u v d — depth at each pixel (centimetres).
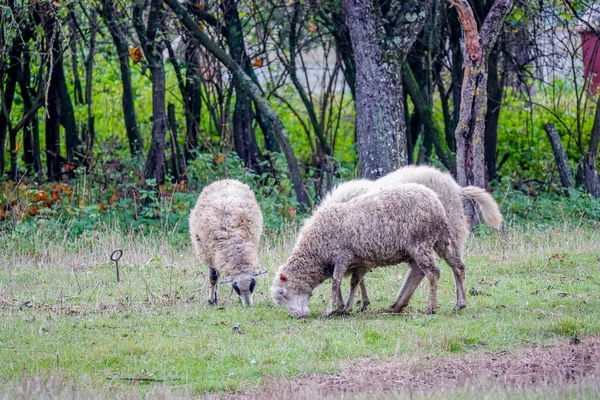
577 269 4312
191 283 4153
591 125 7938
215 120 7062
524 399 2252
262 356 2898
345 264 3441
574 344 2961
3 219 5678
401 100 5447
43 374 2708
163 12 5934
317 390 2522
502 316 3353
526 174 7794
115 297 3881
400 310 3553
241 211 3788
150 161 6016
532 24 7244
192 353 2966
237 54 6581
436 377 2664
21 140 7525
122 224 5581
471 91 5300
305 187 6638
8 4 5428
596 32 6662
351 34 5400
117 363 2883
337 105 8762
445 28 6706
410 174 3709
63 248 4950
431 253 3384
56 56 6431
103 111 8406
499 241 5028
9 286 4119
